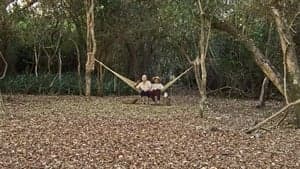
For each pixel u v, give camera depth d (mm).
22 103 20594
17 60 30578
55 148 9977
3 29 26891
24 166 8336
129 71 29859
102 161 8867
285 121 14148
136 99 21797
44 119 14734
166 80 30750
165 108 19672
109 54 28453
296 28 20766
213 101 24859
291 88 13844
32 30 27078
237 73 28312
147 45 29516
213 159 9195
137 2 26047
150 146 10398
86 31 26422
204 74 16109
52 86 27359
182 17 19234
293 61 13844
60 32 27203
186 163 8805
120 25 26781
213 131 12836
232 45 28016
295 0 15875
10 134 11586
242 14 18250
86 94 24188
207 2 15688
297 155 9719
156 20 25297
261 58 14492
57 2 26031
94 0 25328
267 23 23344
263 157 9445
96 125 13570
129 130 12703
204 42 16219
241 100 26219
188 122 14859
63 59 31297
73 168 8289
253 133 12562
